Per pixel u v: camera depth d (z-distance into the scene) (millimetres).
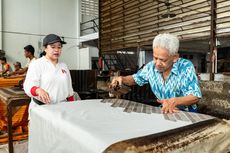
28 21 10430
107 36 5391
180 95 1486
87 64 11047
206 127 957
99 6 5512
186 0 3619
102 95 3982
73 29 11648
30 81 1994
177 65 1454
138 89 3100
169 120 1085
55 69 2113
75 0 11633
